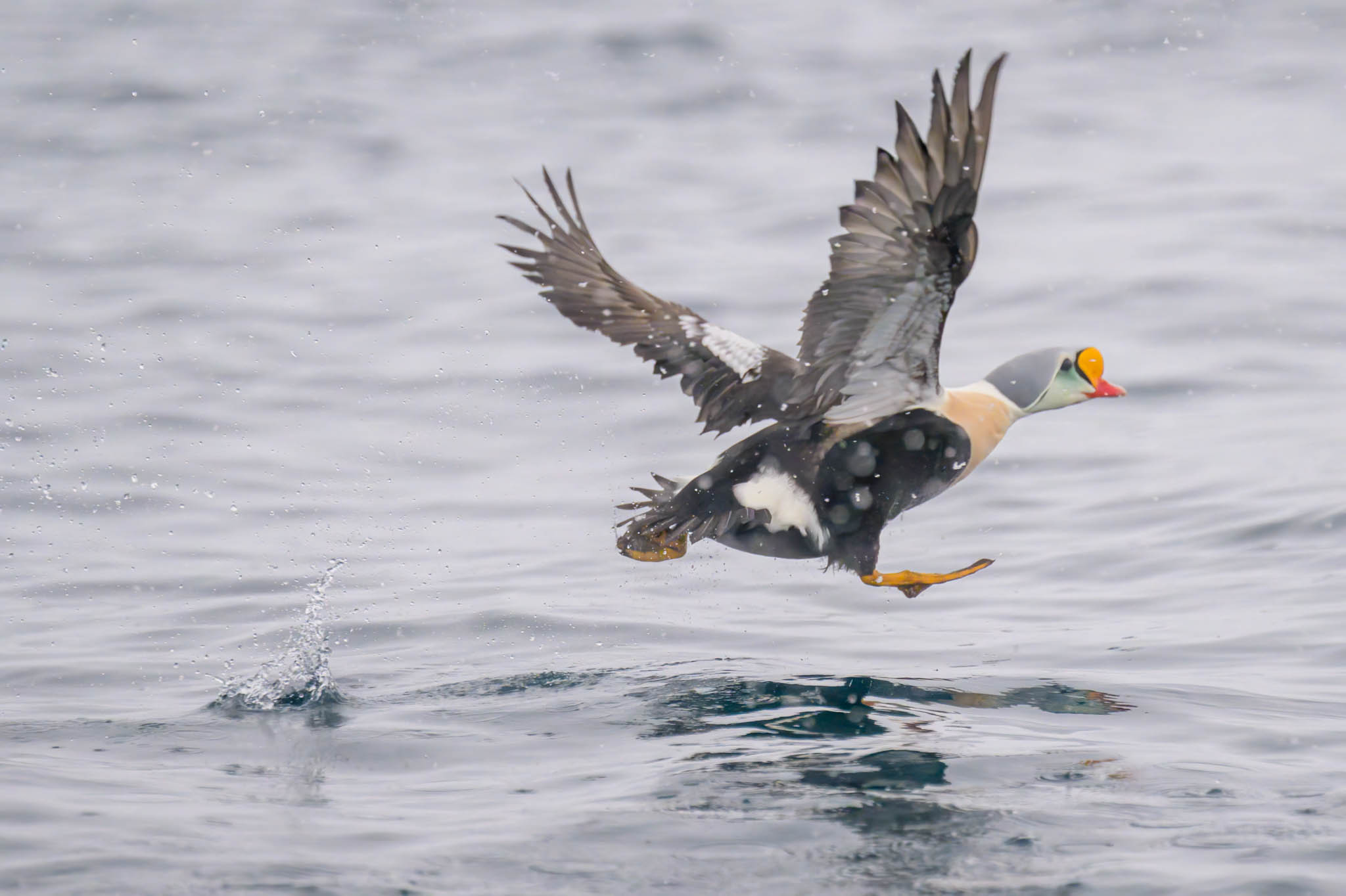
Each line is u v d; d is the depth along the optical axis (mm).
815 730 9336
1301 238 23578
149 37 39062
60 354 19672
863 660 11133
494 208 27000
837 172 28359
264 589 13008
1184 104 31734
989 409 10938
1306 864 6965
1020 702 9914
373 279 23344
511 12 41000
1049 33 37375
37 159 29438
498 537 14484
